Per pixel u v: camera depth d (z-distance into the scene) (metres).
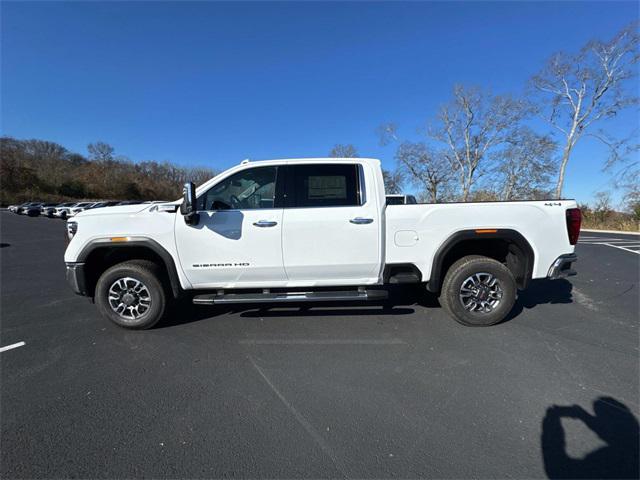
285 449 1.89
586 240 12.59
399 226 3.43
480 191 33.19
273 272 3.45
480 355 2.93
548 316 3.85
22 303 4.52
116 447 1.92
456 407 2.23
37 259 8.34
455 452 1.85
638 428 2.00
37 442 1.96
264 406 2.28
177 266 3.39
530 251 3.46
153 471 1.76
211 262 3.39
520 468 1.74
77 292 3.46
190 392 2.45
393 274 3.54
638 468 1.72
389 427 2.05
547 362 2.80
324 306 4.25
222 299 3.39
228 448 1.90
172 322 3.79
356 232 3.39
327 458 1.83
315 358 2.94
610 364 2.75
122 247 3.48
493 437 1.95
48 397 2.39
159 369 2.78
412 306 4.21
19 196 50.75
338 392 2.43
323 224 3.36
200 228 3.34
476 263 3.47
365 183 3.45
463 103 32.53
